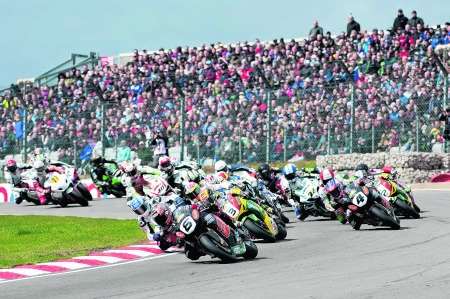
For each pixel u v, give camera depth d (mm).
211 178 70688
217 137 112750
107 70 144250
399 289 37406
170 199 52844
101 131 117812
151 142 109125
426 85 105000
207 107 114062
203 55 135875
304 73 120312
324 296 36438
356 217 66875
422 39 121375
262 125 110750
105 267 52344
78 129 119750
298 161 109312
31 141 122625
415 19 124188
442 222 70000
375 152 106312
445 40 120812
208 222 50375
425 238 58875
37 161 106562
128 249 61125
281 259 50938
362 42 123188
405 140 106188
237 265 49094
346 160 106312
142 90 134375
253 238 62938
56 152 121062
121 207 101375
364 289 37750
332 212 76875
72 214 95000
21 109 123562
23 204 112250
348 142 107125
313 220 78750
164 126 114500
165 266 51094
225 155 112562
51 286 44531
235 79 126938
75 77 145875
